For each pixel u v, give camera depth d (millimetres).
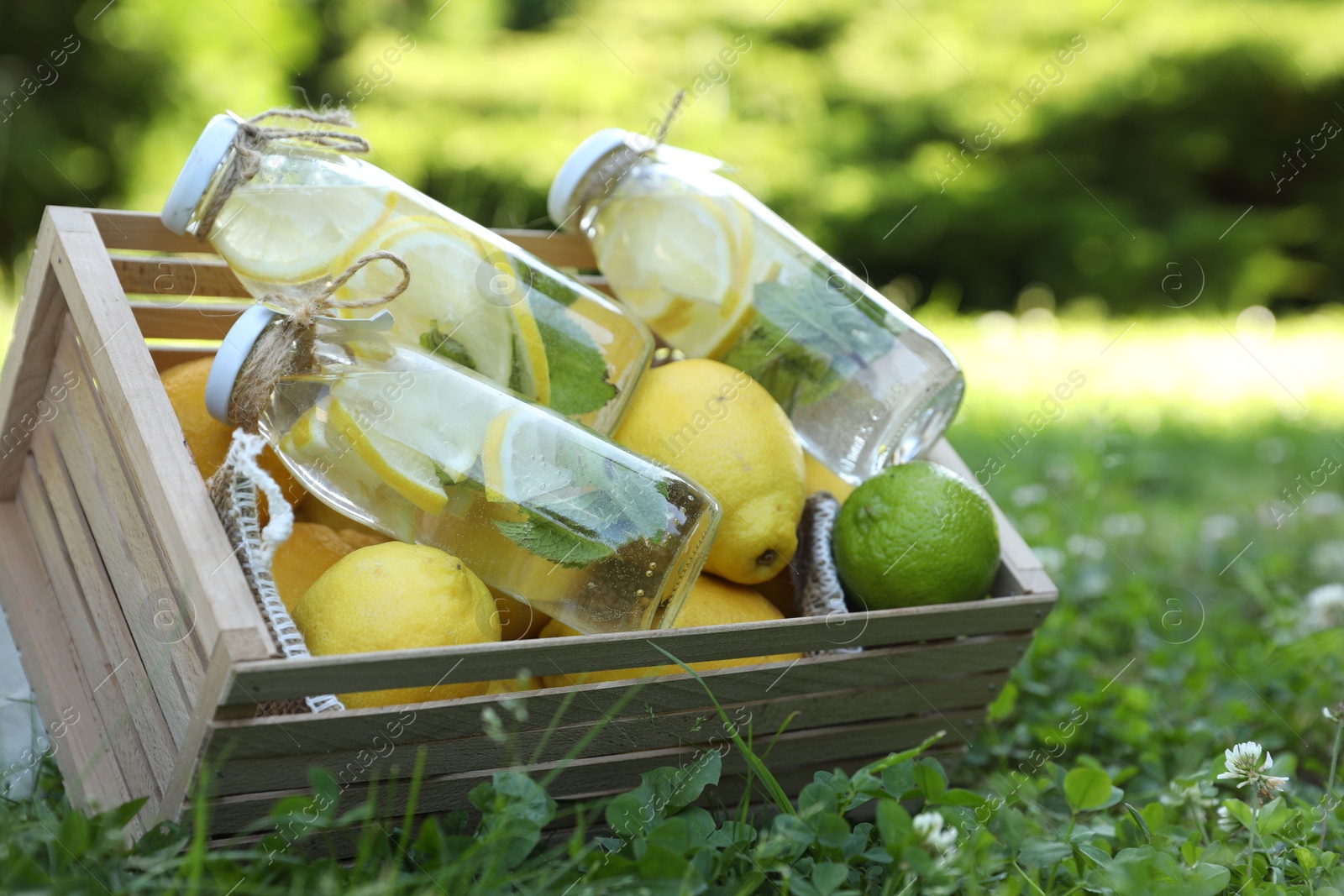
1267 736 1219
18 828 732
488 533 839
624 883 730
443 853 739
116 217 987
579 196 1073
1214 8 5812
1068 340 4539
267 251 897
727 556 973
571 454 852
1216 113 5930
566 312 958
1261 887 829
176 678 767
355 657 708
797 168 4918
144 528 814
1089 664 1394
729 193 1077
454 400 844
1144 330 5156
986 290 5699
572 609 853
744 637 843
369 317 894
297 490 971
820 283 1065
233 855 695
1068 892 813
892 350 1064
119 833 698
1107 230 5574
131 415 786
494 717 751
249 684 682
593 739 848
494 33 4648
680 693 854
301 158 911
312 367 817
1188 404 3508
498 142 4348
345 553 953
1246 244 5793
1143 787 1098
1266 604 1594
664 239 1051
